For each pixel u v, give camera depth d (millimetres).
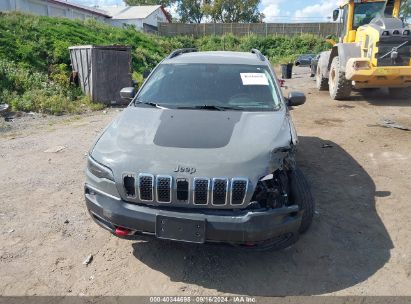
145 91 4367
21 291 2934
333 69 11250
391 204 4434
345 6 11430
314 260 3387
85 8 38906
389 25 9367
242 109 3949
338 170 5504
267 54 39500
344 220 4066
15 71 11570
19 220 3996
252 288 3021
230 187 2820
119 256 3404
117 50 11539
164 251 3486
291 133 3510
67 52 14414
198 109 3902
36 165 5719
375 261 3373
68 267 3236
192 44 40000
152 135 3285
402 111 9422
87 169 3273
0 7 27500
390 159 5938
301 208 3248
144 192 2912
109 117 9734
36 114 9719
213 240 2867
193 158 2943
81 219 4039
